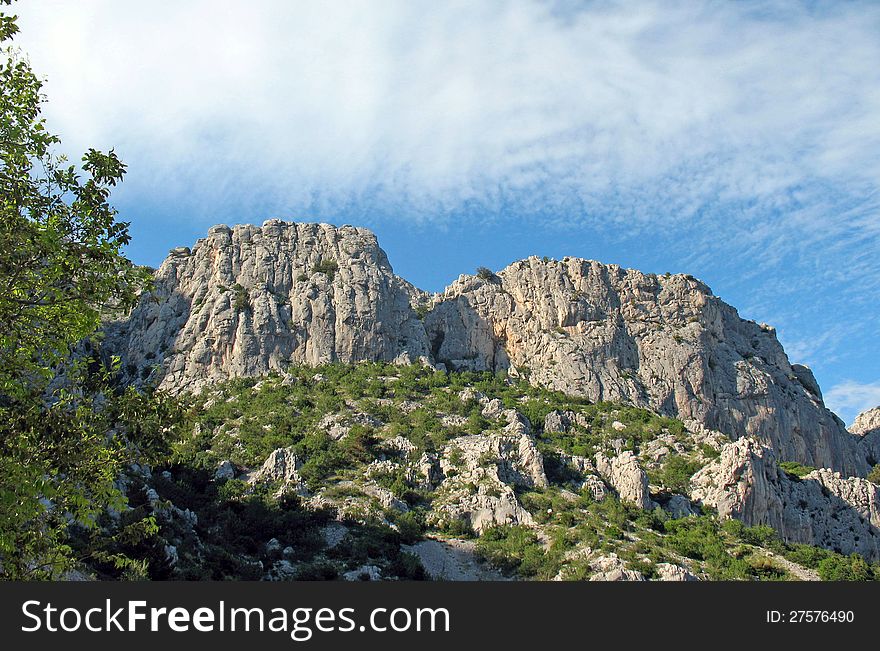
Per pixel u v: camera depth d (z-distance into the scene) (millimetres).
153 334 158750
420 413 131250
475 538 101750
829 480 128250
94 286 33406
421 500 108500
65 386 35844
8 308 31672
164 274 167875
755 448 119938
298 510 100250
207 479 104375
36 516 32812
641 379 163000
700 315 177250
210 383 146875
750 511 112812
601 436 134500
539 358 166875
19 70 34031
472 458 114938
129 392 35781
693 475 120438
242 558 83750
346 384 141875
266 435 122312
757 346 188000
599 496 110750
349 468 113625
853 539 119312
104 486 34344
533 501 107562
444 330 176125
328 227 179125
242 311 155875
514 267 184250
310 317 157250
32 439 32812
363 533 96625
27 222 31922
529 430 130625
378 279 167125
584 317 172000
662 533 104125
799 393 177500
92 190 33969
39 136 33188
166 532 76062
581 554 92750
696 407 160000
